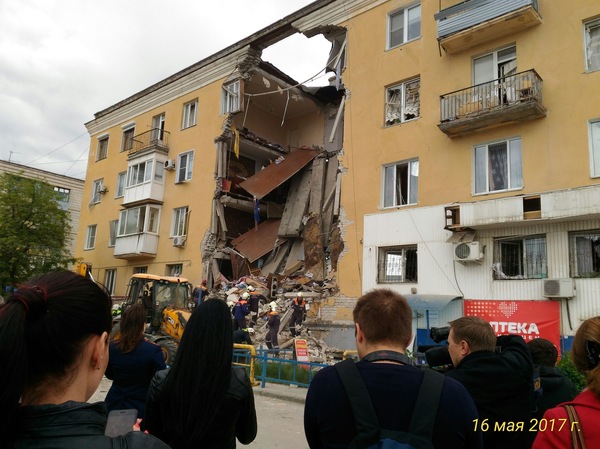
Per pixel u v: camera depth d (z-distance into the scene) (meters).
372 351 1.93
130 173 25.86
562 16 13.33
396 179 16.12
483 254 13.38
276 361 10.81
